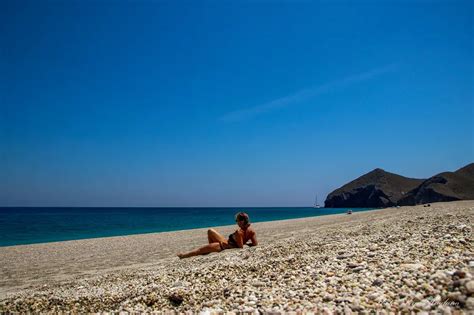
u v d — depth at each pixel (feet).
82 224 249.14
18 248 85.46
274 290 22.35
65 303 25.55
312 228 88.22
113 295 26.61
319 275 24.56
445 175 435.94
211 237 49.29
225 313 19.10
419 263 23.29
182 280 28.78
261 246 46.39
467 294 15.94
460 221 44.52
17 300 27.78
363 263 25.89
